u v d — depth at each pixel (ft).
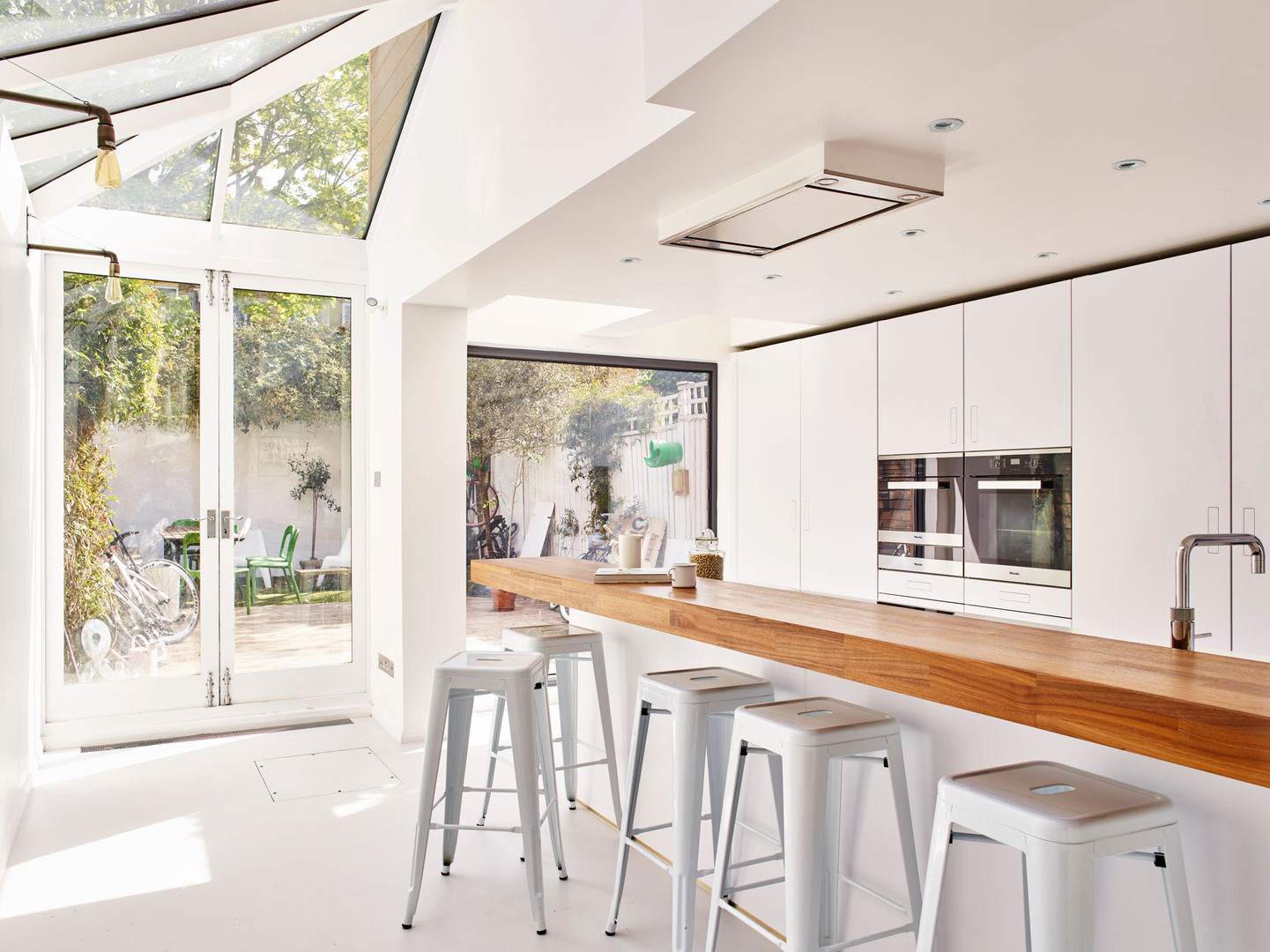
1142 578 11.93
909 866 6.78
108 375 15.78
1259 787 5.08
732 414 20.58
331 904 9.55
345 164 16.48
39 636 14.66
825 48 6.12
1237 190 9.25
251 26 11.16
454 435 15.80
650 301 15.15
